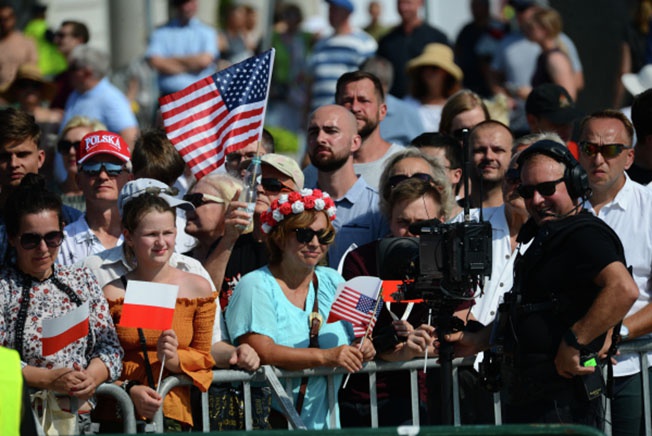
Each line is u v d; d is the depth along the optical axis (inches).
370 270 958.4
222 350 880.9
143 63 1886.1
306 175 1193.4
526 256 845.2
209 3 2481.5
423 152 1032.2
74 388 804.6
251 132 1015.0
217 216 967.6
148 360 848.9
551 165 842.2
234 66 1029.8
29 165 1063.0
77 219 1067.9
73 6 2637.8
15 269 842.8
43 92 1701.5
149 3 2150.6
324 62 1846.7
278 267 906.7
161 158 1077.1
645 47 1739.7
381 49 1780.3
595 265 821.2
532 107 1277.1
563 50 1662.2
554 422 841.5
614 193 996.6
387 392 927.0
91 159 1018.7
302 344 894.4
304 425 869.8
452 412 868.6
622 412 951.6
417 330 898.7
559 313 832.9
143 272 874.8
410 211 958.4
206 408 864.3
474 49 1849.2
